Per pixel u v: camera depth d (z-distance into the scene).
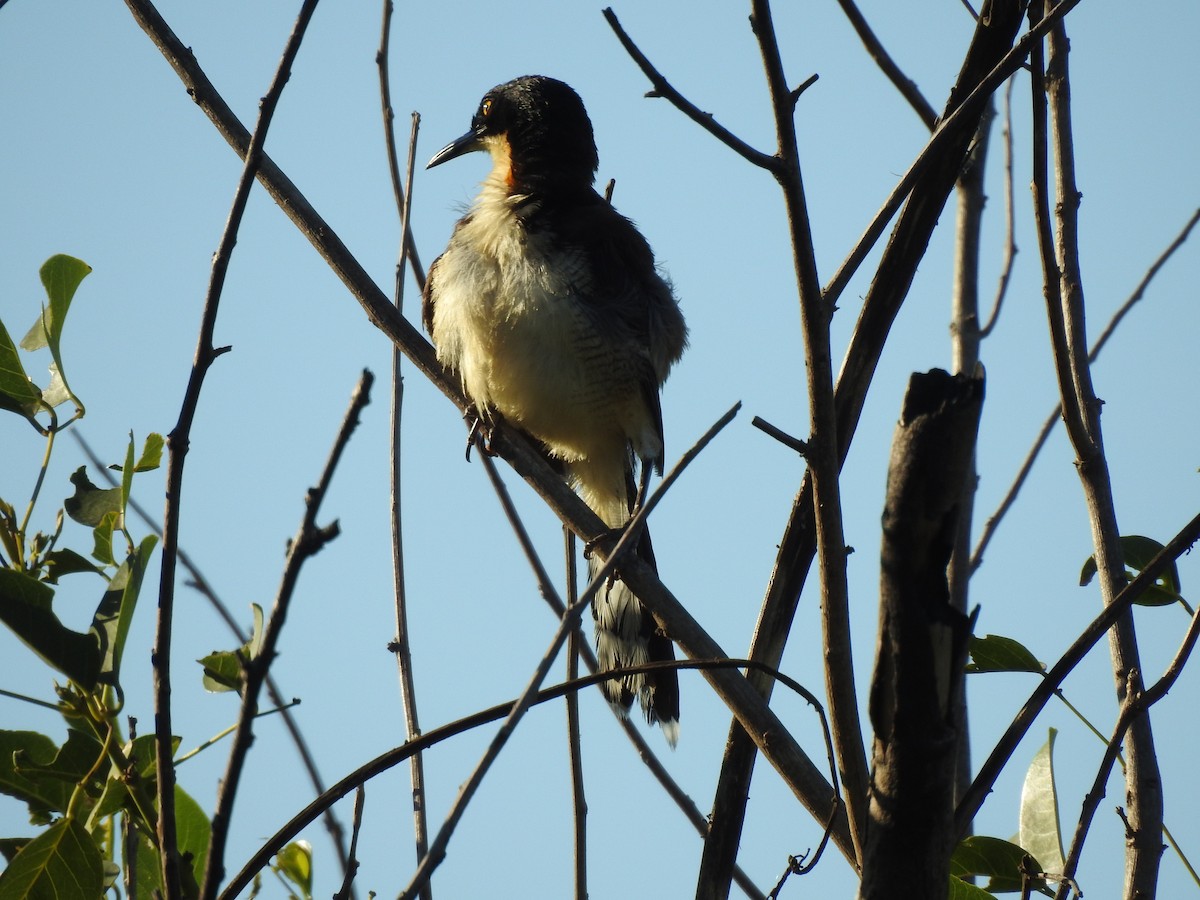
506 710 5.24
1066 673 5.11
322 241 7.46
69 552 5.79
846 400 6.16
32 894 5.24
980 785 4.99
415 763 6.52
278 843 5.04
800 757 5.61
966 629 3.99
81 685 5.25
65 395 6.20
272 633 3.55
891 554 3.96
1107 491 6.43
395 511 7.28
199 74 7.27
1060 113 7.31
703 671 5.81
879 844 4.20
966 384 3.94
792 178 5.14
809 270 5.19
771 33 5.10
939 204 6.12
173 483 4.44
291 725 6.70
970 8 7.21
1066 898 5.27
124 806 5.45
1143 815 5.97
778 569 6.34
